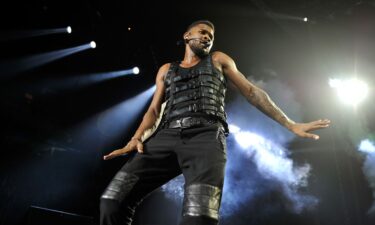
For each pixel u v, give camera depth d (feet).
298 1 29.58
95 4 33.71
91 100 40.11
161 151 7.34
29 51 35.50
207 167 6.72
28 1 31.40
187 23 35.12
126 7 34.04
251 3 31.68
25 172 34.73
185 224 6.21
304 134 7.22
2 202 32.17
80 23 34.78
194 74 7.89
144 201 36.37
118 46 36.94
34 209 16.16
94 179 40.09
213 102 7.57
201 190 6.46
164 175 7.49
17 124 34.50
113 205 6.76
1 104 33.37
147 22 35.42
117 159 41.37
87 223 17.48
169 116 7.63
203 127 7.27
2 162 33.19
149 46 37.17
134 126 41.37
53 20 33.73
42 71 36.88
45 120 36.68
